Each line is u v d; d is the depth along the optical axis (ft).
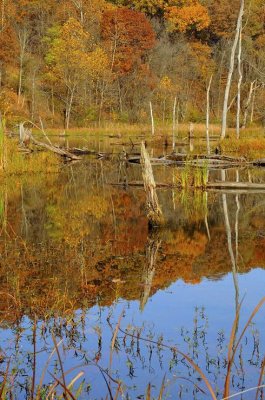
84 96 180.45
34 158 67.62
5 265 24.26
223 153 81.82
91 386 13.55
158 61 205.87
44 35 198.18
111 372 14.30
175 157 75.05
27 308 18.95
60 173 64.18
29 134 79.10
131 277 22.67
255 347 15.75
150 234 31.40
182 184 50.98
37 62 183.83
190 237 30.50
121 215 37.37
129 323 17.57
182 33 227.20
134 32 204.13
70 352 15.57
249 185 50.14
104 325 17.43
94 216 36.83
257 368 14.48
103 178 59.72
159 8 238.68
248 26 217.56
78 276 22.75
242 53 190.08
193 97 201.57
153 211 33.58
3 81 169.89
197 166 64.39
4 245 28.14
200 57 214.90
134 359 15.07
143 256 26.23
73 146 108.78
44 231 31.78
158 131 142.61
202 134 129.59
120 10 207.62
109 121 180.04
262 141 83.61
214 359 15.02
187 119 182.19
